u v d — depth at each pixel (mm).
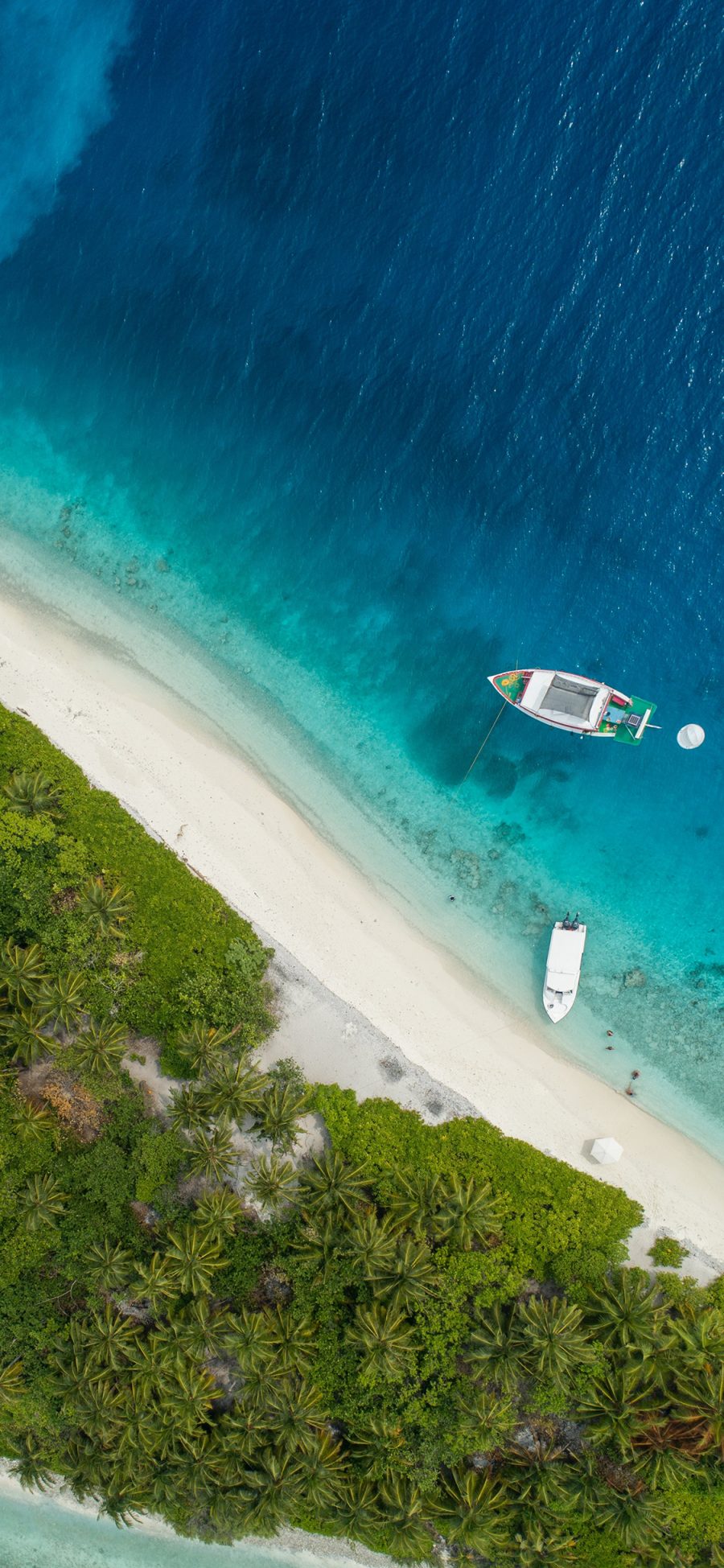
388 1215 37094
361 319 41719
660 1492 36406
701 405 40688
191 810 41688
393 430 41781
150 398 42656
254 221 42000
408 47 41000
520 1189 38562
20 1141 37812
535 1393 35938
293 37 41500
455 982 41062
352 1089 39594
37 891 39219
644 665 41219
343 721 42156
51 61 42844
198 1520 39625
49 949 39438
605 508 41281
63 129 42812
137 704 42281
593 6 40062
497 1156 38812
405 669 42000
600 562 41406
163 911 40031
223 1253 37844
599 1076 40625
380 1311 36250
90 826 40469
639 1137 40156
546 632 41625
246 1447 36406
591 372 41031
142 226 42438
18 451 43031
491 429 41469
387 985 40938
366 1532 37281
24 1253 37875
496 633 41719
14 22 42781
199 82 42156
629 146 40281
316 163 41531
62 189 42844
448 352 41438
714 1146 40156
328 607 42250
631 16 39906
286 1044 40500
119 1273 37188
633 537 41250
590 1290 36750
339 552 42188
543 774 41531
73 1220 38031
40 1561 41781
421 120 41031
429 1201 36812
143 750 42000
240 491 42375
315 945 41031
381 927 41312
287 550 42375
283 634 42406
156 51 42344
